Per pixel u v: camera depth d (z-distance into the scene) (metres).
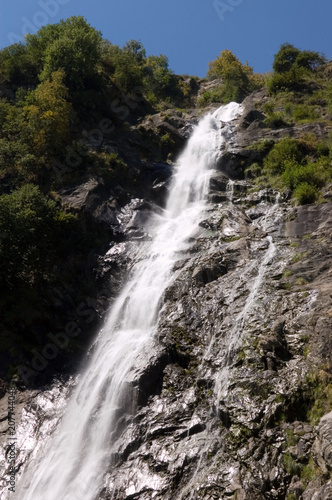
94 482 13.58
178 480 12.22
